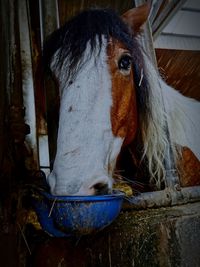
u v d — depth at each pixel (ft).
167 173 3.20
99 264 2.70
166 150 3.27
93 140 2.32
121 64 2.68
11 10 2.89
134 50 2.92
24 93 2.82
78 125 2.32
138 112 3.10
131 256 2.65
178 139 3.77
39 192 2.34
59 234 2.40
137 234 2.66
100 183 2.24
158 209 3.01
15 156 2.47
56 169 2.26
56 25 3.21
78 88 2.41
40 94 3.12
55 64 2.63
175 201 3.14
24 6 3.02
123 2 4.06
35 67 3.16
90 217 2.08
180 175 3.64
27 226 2.62
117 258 2.67
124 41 2.75
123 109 2.67
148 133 3.19
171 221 2.79
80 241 2.75
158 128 3.26
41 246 2.64
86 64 2.49
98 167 2.28
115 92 2.58
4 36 2.90
